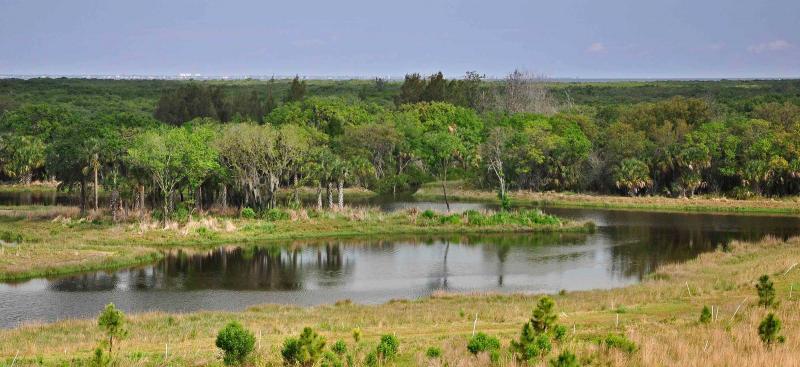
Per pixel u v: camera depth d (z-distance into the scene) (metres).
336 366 24.89
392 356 26.66
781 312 35.00
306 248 70.31
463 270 59.44
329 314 40.56
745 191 110.56
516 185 124.38
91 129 97.56
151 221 79.56
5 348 31.52
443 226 81.50
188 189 86.31
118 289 51.81
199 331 35.31
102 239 70.88
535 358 25.17
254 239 74.25
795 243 66.62
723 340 27.69
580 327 33.62
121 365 26.75
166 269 59.56
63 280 54.84
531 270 59.34
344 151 120.44
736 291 43.97
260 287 52.97
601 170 119.25
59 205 97.25
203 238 73.38
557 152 121.38
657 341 27.69
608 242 73.75
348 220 83.44
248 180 90.06
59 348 31.36
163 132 86.31
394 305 44.00
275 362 26.20
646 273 57.53
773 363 23.88
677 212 99.75
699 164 111.38
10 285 52.84
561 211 101.12
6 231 73.12
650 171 117.12
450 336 32.50
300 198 111.00
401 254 67.12
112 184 86.00
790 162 108.88
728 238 75.69
